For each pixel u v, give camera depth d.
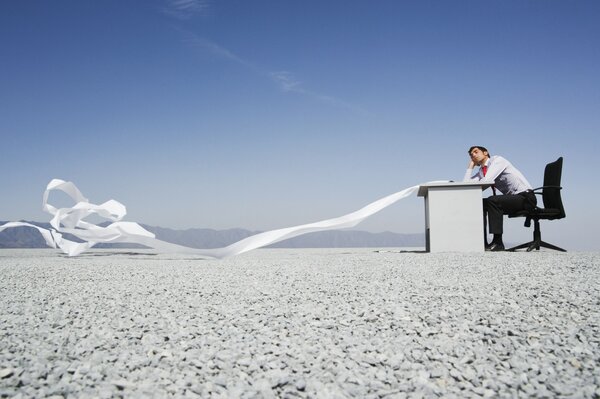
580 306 2.59
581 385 1.51
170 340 2.03
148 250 10.47
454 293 3.03
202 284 3.68
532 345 1.90
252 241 6.65
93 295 3.21
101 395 1.44
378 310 2.54
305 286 3.45
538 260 5.12
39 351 1.88
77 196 7.78
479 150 7.53
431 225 7.01
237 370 1.66
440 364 1.70
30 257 7.43
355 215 7.21
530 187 7.05
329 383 1.54
